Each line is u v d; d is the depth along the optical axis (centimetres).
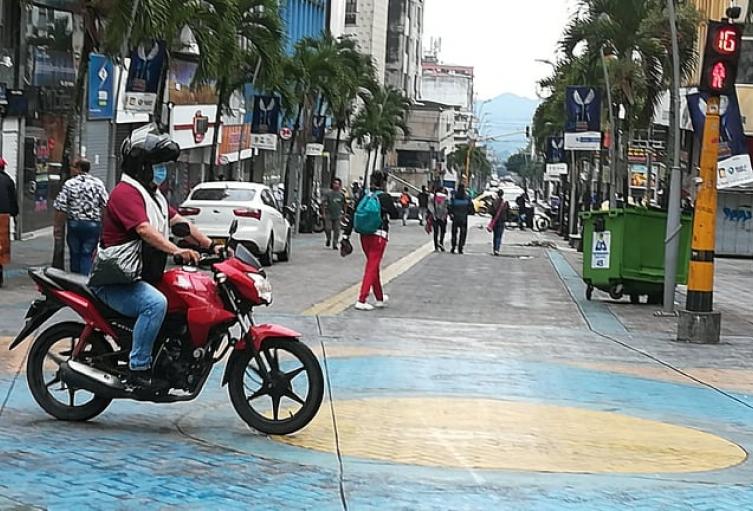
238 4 3192
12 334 1277
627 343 1506
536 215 6881
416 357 1274
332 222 3550
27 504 636
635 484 750
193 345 795
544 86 5534
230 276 791
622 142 4069
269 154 6219
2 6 2722
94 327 812
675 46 1980
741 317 1947
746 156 1670
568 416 980
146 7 2164
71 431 823
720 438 927
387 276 2512
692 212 1945
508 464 790
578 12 3300
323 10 7931
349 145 7450
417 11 13025
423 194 6612
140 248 788
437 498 687
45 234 3088
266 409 922
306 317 1598
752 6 2552
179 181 4369
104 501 649
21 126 2856
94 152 3325
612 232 2023
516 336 1523
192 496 667
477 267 3012
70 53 3145
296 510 648
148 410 909
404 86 12344
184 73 4147
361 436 853
